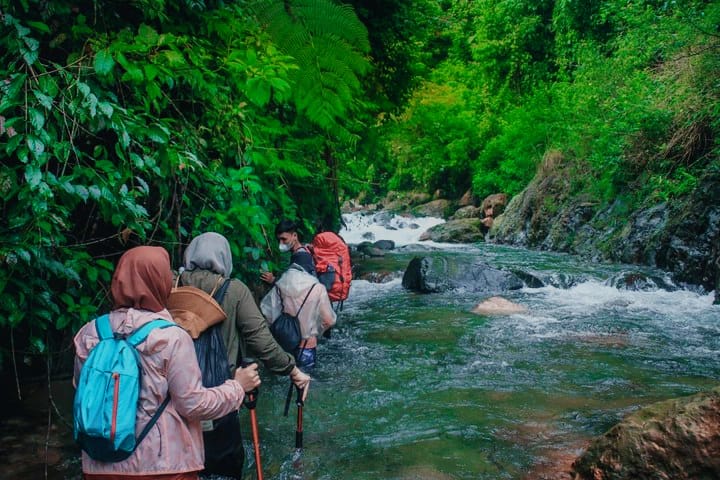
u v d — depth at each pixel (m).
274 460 3.88
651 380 5.49
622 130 12.80
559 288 10.61
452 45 27.23
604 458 3.27
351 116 8.00
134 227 3.76
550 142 18.64
